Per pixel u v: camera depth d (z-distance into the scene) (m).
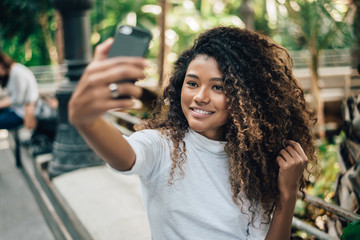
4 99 4.71
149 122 1.22
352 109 1.84
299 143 1.30
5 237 3.61
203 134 1.14
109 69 0.53
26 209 4.19
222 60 1.05
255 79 1.10
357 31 1.92
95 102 0.54
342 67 8.27
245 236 1.16
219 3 9.38
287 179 1.15
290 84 1.20
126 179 3.72
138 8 8.82
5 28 9.01
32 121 4.69
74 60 4.02
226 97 1.05
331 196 2.88
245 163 1.13
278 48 1.20
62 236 3.21
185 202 1.07
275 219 1.18
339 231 1.88
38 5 8.74
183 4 8.81
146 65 0.55
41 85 8.22
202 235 1.08
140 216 2.93
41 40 10.02
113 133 0.77
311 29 4.04
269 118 1.16
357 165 1.76
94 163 4.14
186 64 1.19
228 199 1.10
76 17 3.91
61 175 3.90
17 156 5.40
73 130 4.09
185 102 1.08
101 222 2.84
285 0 3.96
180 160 1.08
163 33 5.79
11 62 4.56
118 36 0.67
